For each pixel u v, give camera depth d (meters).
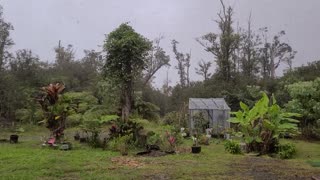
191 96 32.56
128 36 15.25
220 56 33.88
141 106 15.55
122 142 12.16
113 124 13.60
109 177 7.16
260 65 44.12
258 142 12.48
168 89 41.44
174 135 13.13
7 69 26.38
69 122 14.73
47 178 7.03
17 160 9.07
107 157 10.13
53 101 13.45
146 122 13.54
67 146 12.01
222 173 7.91
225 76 33.41
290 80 27.30
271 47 45.59
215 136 18.69
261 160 10.23
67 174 7.48
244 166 8.97
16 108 22.58
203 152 12.09
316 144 15.70
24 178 6.93
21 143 13.88
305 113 18.00
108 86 16.73
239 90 29.78
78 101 15.61
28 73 27.47
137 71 15.52
